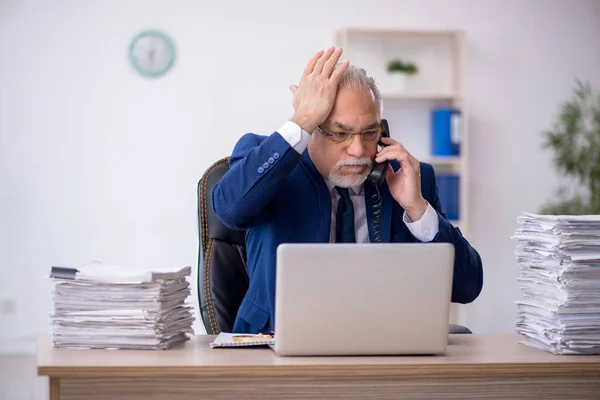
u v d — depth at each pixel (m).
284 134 2.02
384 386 1.56
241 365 1.51
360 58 5.38
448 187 5.29
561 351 1.72
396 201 2.25
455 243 2.11
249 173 2.02
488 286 5.52
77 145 5.10
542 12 5.54
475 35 5.48
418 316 1.63
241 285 2.36
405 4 5.39
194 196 5.18
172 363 1.53
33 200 5.08
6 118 5.04
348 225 2.20
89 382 1.50
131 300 1.71
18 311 5.10
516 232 1.92
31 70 5.05
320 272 1.59
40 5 5.04
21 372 4.71
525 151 5.55
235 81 5.21
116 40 5.10
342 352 1.63
